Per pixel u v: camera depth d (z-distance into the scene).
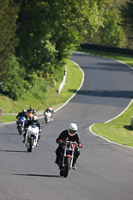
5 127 108.94
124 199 37.72
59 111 173.88
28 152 67.31
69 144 46.94
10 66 160.00
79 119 153.88
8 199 33.97
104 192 40.41
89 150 76.44
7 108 159.12
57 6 184.88
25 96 180.25
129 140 104.81
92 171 53.69
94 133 110.38
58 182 44.06
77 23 198.50
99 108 185.88
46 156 64.38
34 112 95.31
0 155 61.84
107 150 78.38
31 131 67.50
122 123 149.50
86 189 41.34
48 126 120.62
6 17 149.25
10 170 49.94
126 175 52.41
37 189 39.47
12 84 172.25
